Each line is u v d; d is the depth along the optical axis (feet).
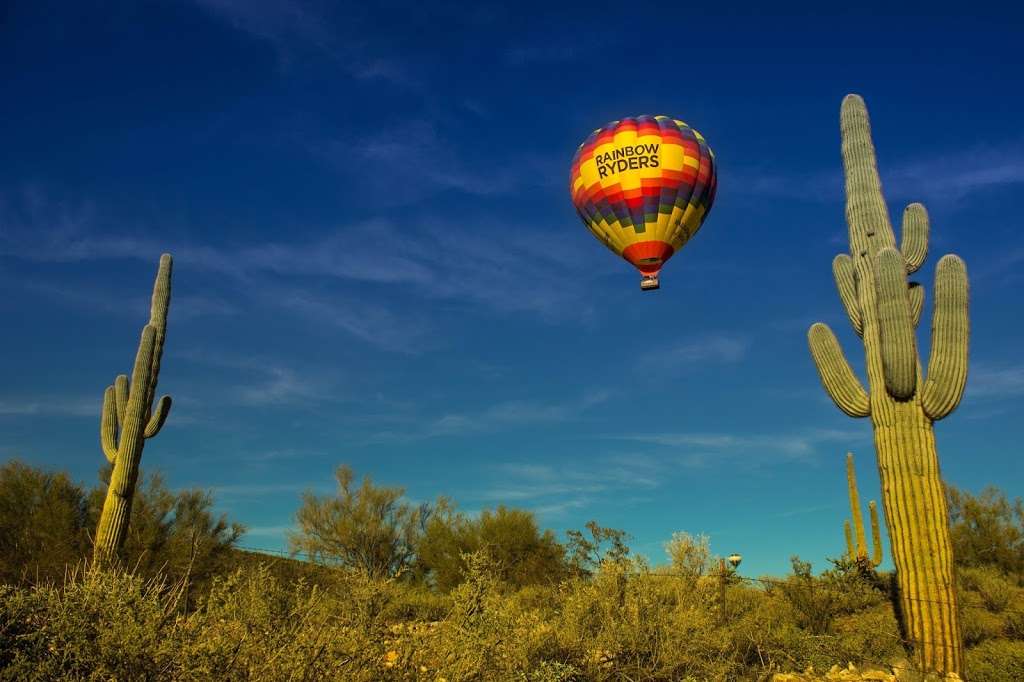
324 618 18.72
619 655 28.35
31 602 16.67
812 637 35.55
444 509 76.07
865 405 40.01
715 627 33.55
